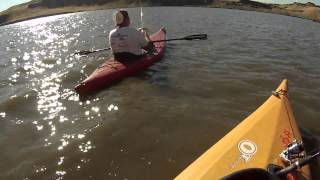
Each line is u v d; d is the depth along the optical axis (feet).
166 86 9.05
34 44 19.57
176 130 6.76
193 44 14.99
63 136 6.74
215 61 11.85
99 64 11.87
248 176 3.56
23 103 8.52
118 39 9.83
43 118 7.61
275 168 4.13
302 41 17.31
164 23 24.79
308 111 7.59
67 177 5.51
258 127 5.45
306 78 10.09
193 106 7.80
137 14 34.37
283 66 11.44
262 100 8.20
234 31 20.03
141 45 10.22
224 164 4.55
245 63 11.68
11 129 7.16
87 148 6.26
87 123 7.20
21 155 6.15
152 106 7.81
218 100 8.19
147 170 5.60
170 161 5.81
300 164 3.90
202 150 6.10
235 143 5.02
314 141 6.29
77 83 10.02
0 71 12.33
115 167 5.70
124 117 7.32
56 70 11.73
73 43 18.24
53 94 9.09
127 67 9.80
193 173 4.48
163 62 11.30
